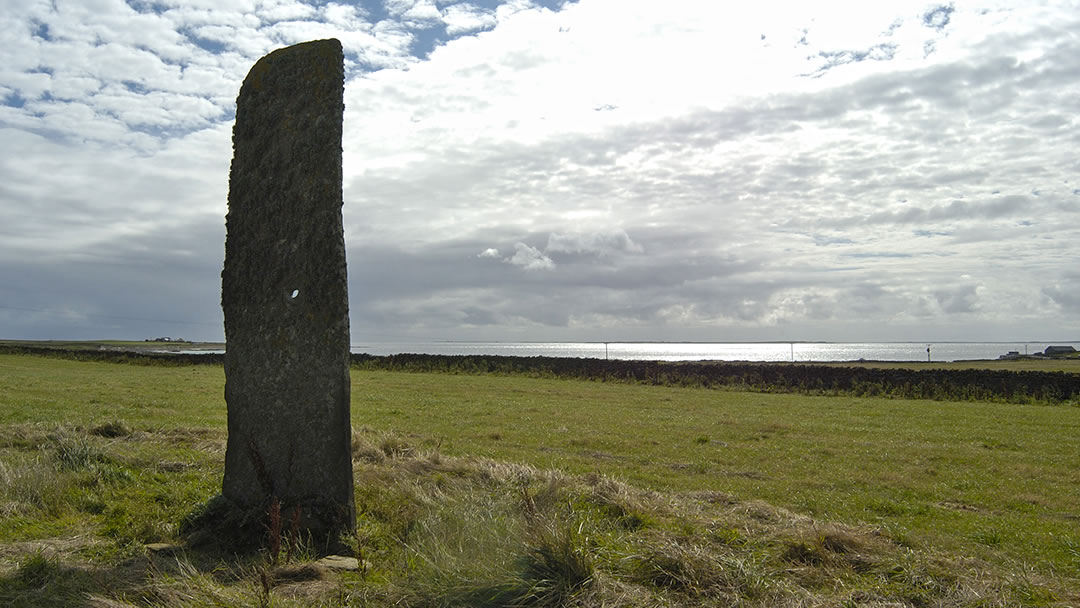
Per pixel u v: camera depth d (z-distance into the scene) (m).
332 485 7.77
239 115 8.56
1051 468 14.54
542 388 35.00
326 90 8.08
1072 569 7.65
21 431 13.19
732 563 6.40
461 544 6.61
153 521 7.95
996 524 9.83
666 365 43.56
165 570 6.50
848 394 34.22
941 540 8.65
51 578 6.07
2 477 8.75
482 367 48.38
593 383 40.19
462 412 23.00
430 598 5.70
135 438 13.89
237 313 8.30
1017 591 6.22
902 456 15.80
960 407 28.16
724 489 12.00
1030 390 31.28
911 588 6.27
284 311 8.05
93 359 55.75
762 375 38.41
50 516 8.16
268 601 5.42
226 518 7.76
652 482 12.43
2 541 7.16
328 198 7.96
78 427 14.32
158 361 53.03
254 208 8.33
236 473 8.09
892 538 8.02
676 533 7.75
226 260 8.44
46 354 58.78
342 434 7.79
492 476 10.47
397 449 13.18
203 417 19.42
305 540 7.41
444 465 11.62
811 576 6.59
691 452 15.84
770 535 7.65
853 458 15.45
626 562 6.42
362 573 6.30
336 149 8.02
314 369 7.89
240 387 8.18
